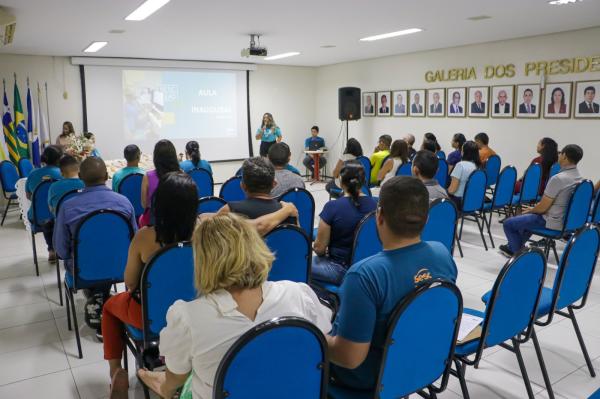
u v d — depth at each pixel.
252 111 10.61
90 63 8.69
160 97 9.55
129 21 5.42
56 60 8.52
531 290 2.04
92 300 2.95
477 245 5.14
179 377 1.39
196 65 9.77
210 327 1.28
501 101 7.29
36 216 4.41
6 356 2.91
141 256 2.10
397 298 1.47
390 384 1.55
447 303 1.57
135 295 2.19
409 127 8.95
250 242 1.35
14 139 7.87
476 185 4.79
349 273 1.47
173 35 6.49
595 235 2.30
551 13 5.22
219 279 1.31
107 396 2.50
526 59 6.88
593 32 6.07
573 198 3.86
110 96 9.05
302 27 6.01
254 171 2.51
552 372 2.65
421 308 1.49
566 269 2.22
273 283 1.42
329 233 2.83
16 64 8.20
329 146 11.16
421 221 1.49
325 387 1.37
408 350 1.54
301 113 11.24
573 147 3.97
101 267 2.79
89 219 2.67
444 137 8.30
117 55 8.67
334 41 7.21
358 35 6.67
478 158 5.31
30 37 6.40
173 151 3.67
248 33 6.43
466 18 5.49
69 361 2.85
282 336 1.23
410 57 8.73
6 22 4.68
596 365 2.71
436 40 7.15
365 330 1.44
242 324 1.30
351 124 10.38
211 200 3.37
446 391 2.46
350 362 1.46
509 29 6.21
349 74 10.25
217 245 1.31
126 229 2.78
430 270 1.54
